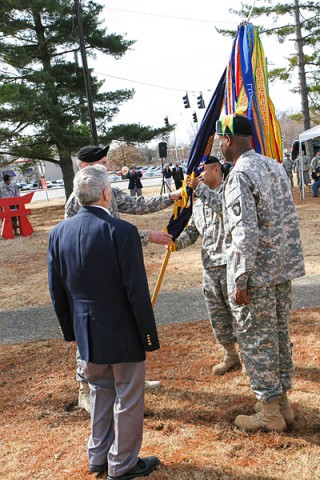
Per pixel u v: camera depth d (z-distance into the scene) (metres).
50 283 2.94
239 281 2.98
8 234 14.38
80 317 2.78
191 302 6.42
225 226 3.14
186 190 3.96
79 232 2.77
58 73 21.25
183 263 8.97
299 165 19.00
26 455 3.30
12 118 19.36
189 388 4.07
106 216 2.77
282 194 3.18
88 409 3.84
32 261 10.55
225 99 4.19
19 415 3.87
